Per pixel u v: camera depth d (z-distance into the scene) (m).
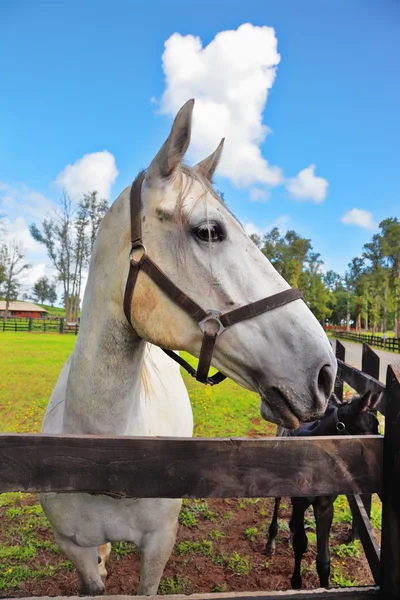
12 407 6.68
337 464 1.18
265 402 1.30
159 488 1.12
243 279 1.33
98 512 1.62
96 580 1.83
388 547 1.18
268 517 3.60
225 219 1.36
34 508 3.59
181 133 1.30
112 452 1.11
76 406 1.53
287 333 1.27
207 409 6.92
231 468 1.14
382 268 45.09
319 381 1.25
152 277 1.35
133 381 1.51
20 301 64.62
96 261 1.53
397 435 1.14
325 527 2.51
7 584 2.64
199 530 3.39
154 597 1.20
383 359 14.68
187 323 1.33
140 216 1.39
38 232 39.62
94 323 1.50
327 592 1.25
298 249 50.06
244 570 2.89
